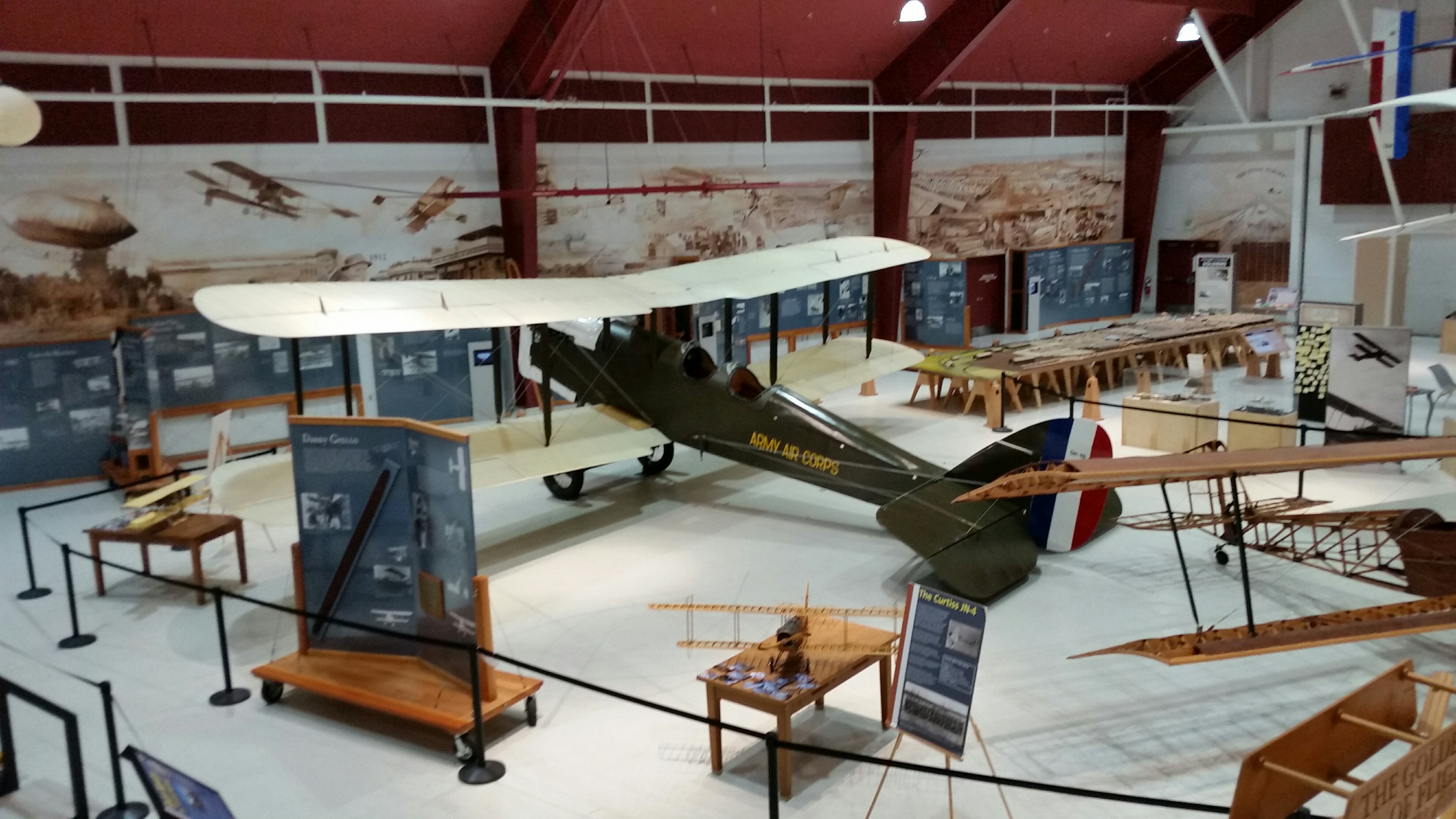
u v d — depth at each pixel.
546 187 12.65
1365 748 3.57
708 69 13.80
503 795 4.54
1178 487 9.00
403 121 11.45
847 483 7.64
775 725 5.11
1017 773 4.61
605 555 7.79
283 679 5.34
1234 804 3.18
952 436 11.16
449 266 12.12
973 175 17.86
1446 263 15.93
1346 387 9.30
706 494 9.42
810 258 10.93
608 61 12.71
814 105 15.09
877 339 13.27
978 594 6.25
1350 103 17.02
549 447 8.20
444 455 4.87
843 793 4.48
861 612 4.91
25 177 9.40
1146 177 20.06
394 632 4.93
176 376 10.08
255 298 6.90
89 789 4.72
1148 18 17.12
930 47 14.91
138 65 9.77
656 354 8.99
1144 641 4.81
